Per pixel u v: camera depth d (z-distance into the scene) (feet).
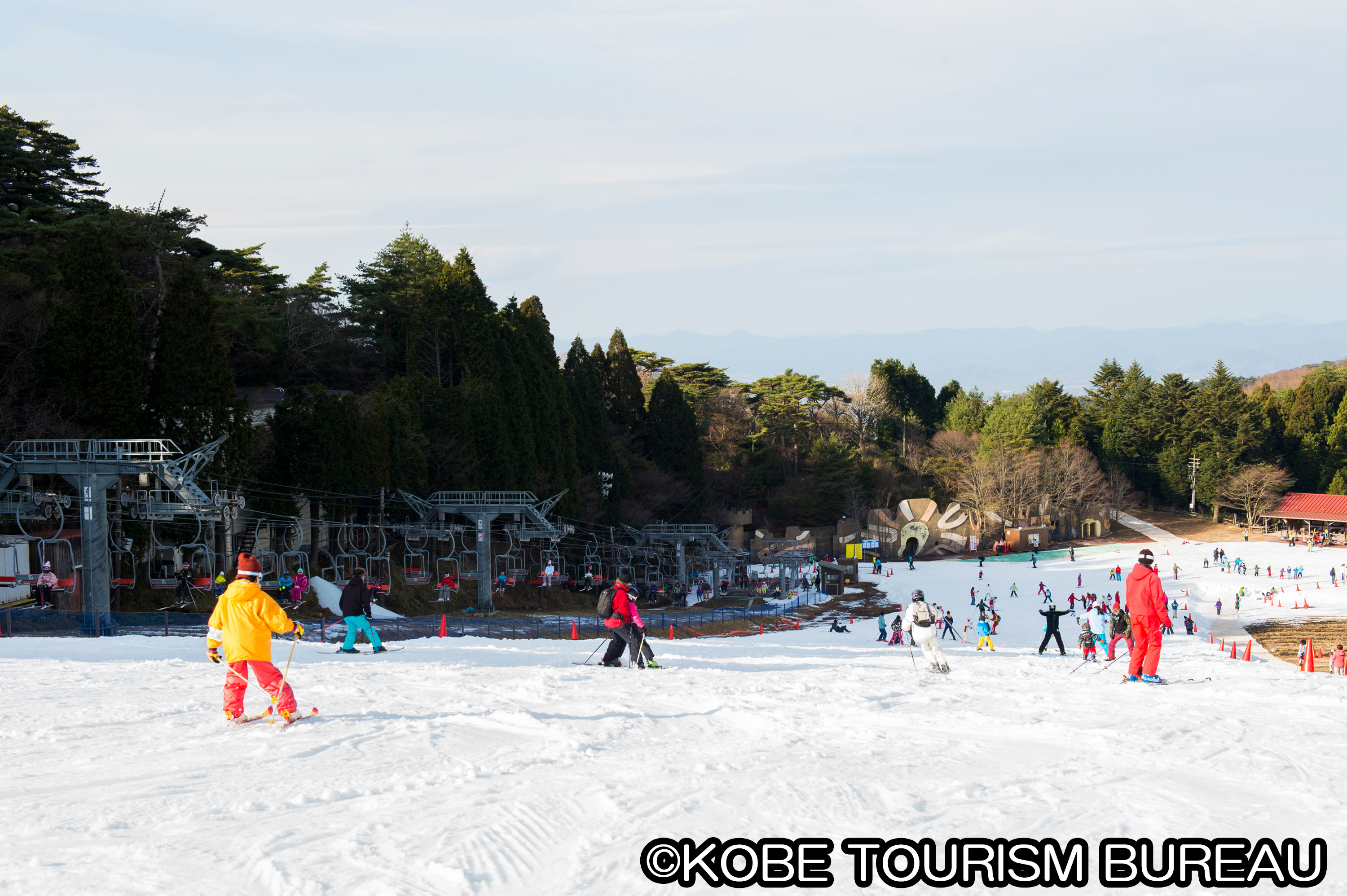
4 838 19.10
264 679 32.35
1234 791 23.20
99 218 175.32
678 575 259.80
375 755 27.09
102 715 34.47
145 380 146.72
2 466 109.60
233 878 16.76
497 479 216.13
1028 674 55.11
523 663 61.36
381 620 133.80
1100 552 388.57
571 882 16.53
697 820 20.08
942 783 23.53
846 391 480.23
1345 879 16.87
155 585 128.57
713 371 413.59
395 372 256.73
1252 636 218.18
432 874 16.81
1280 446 471.62
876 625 225.97
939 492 427.74
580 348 282.97
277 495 153.38
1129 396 495.41
